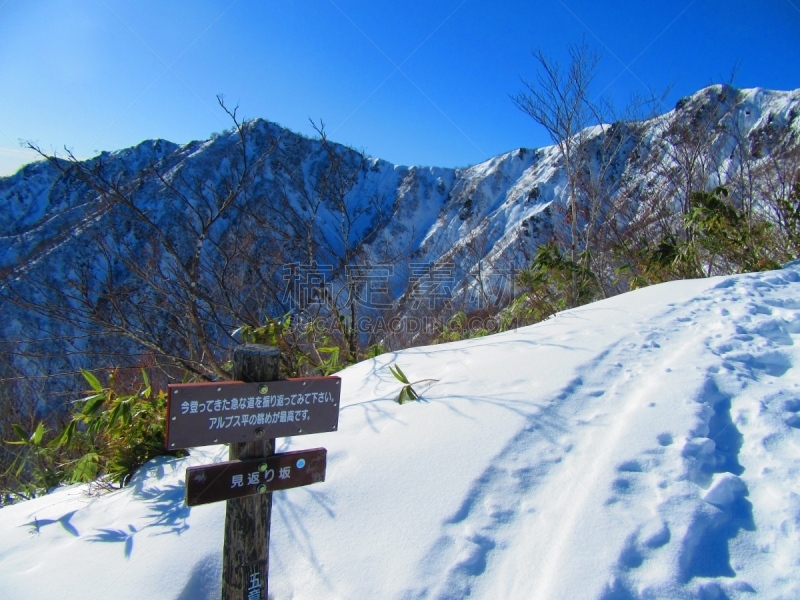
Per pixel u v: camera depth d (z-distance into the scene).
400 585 1.84
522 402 2.80
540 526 1.96
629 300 4.50
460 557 1.89
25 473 5.12
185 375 4.89
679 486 2.01
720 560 1.73
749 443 2.27
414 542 2.01
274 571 2.07
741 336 3.26
